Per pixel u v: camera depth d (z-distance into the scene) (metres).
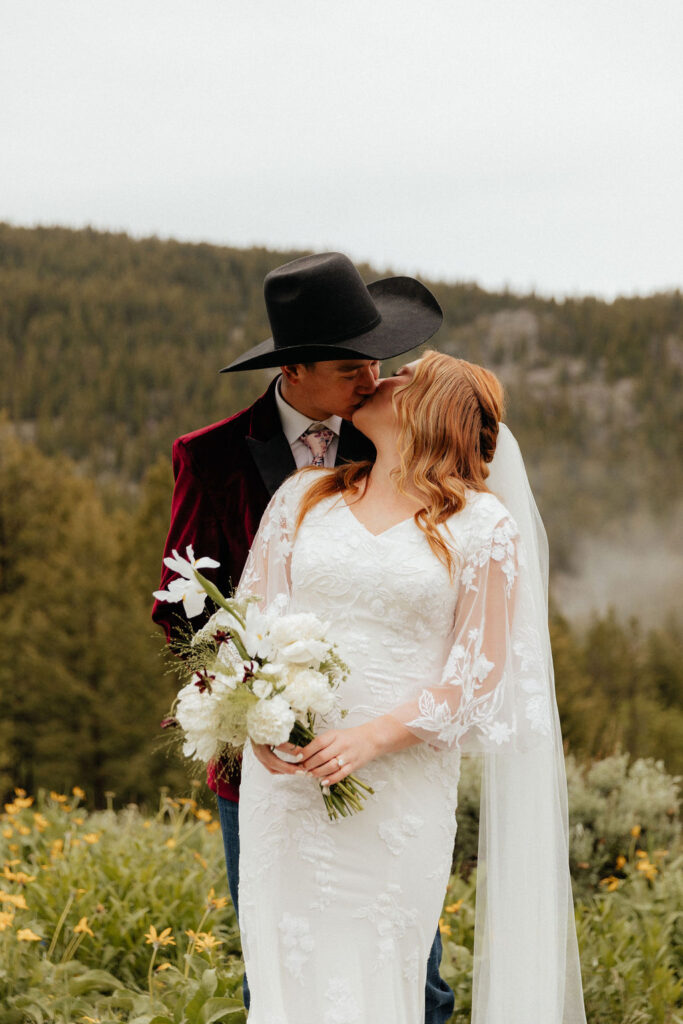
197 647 2.59
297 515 2.77
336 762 2.36
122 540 34.94
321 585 2.58
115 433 87.94
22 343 94.62
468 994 3.51
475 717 2.53
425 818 2.54
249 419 3.29
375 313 2.99
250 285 113.88
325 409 3.04
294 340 2.91
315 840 2.48
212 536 3.26
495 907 2.73
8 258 110.56
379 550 2.57
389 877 2.48
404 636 2.54
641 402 106.38
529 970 2.69
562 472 98.94
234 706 2.33
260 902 2.51
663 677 53.94
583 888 5.05
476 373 2.77
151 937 3.51
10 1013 3.29
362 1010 2.42
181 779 27.23
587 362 113.38
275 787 2.57
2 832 4.96
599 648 54.50
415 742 2.46
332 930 2.45
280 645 2.40
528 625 2.63
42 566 30.25
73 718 28.12
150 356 95.06
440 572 2.55
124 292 104.00
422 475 2.63
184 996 3.32
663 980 3.76
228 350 100.56
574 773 5.92
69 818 5.77
